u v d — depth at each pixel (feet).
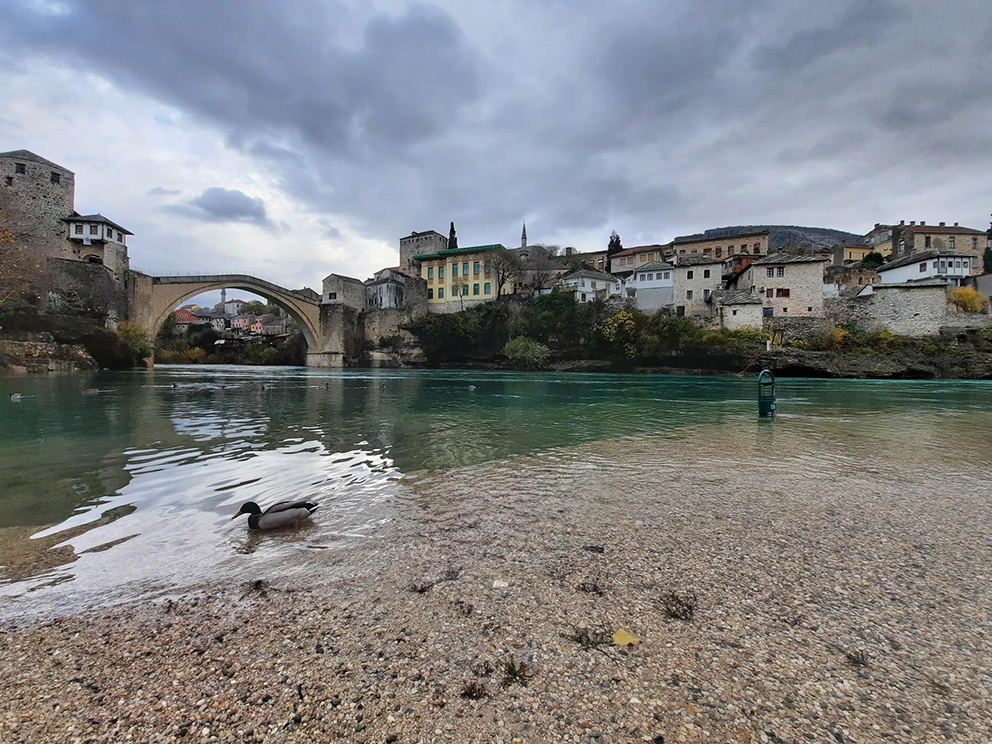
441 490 22.89
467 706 8.18
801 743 7.25
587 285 223.71
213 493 22.12
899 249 246.27
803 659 9.48
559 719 7.84
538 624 10.89
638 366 182.19
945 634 10.41
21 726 7.67
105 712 8.05
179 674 9.11
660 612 11.43
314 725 7.73
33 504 20.11
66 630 10.67
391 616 11.28
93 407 54.70
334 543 16.05
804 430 43.01
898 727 7.63
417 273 304.30
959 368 149.18
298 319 254.06
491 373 184.14
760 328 172.76
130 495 21.62
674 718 7.85
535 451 33.04
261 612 11.50
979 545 15.80
